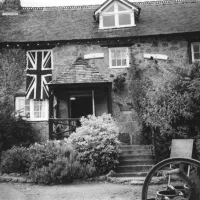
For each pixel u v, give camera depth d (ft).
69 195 23.93
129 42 51.34
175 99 33.60
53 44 51.70
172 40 51.16
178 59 50.49
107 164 33.04
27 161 32.96
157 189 25.45
